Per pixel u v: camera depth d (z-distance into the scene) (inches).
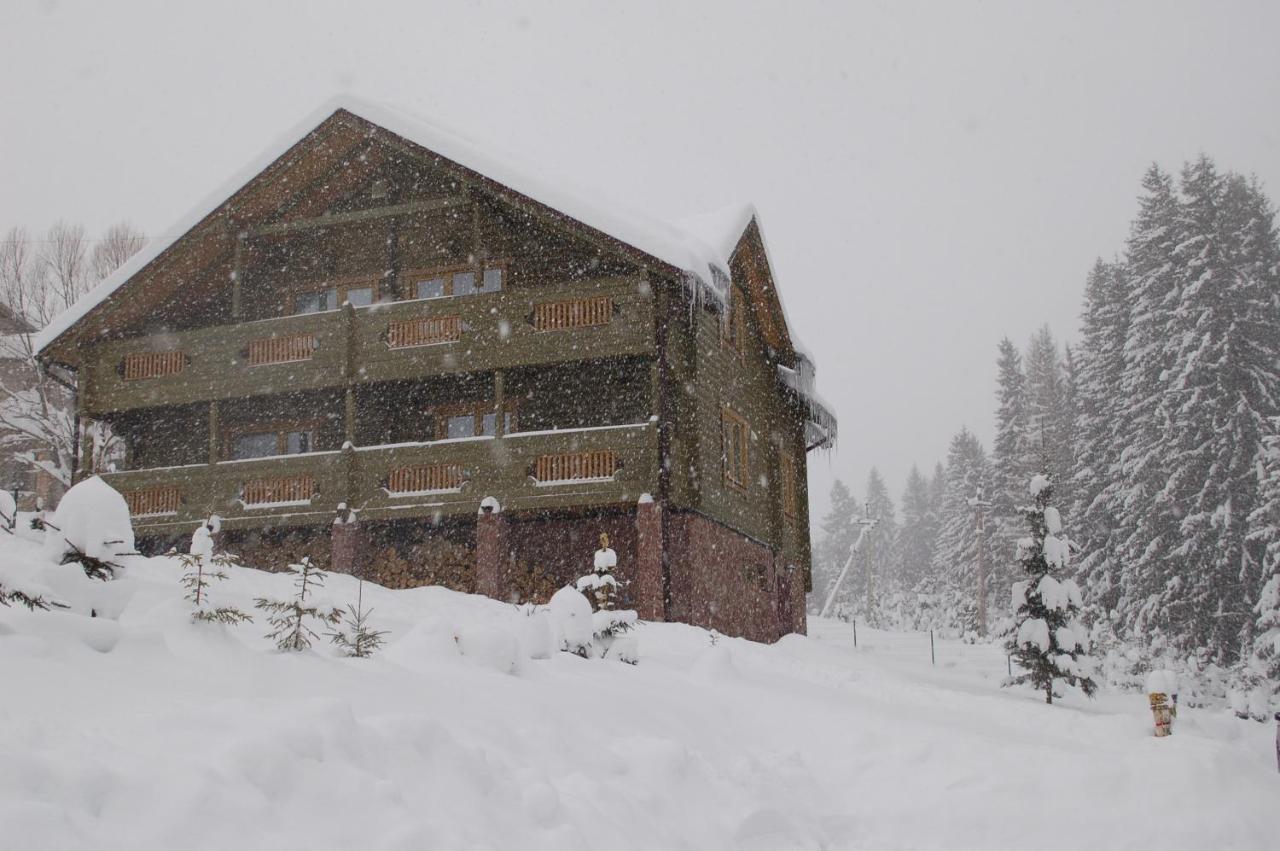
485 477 792.3
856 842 302.5
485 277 895.1
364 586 693.9
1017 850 296.5
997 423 2229.3
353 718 202.1
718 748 350.6
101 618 256.4
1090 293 1911.9
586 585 573.0
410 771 200.8
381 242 930.1
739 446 926.4
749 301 991.0
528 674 368.2
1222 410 1246.9
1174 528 1262.3
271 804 167.8
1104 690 903.1
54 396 1256.2
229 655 255.9
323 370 852.6
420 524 855.7
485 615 644.7
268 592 605.0
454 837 181.3
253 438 957.8
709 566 823.1
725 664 479.8
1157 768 325.4
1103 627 1247.5
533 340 803.4
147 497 884.6
